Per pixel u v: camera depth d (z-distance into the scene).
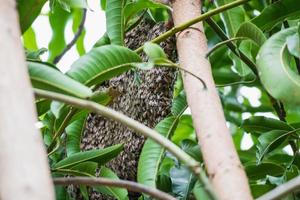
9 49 0.99
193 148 1.80
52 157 1.78
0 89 0.96
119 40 1.73
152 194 1.23
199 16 1.53
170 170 1.83
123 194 1.64
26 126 0.94
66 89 1.26
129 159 1.88
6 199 0.87
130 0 1.84
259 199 1.14
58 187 1.70
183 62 1.45
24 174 0.89
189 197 1.79
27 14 1.41
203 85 1.36
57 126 1.63
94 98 1.47
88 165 1.63
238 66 1.99
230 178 1.20
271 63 1.39
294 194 1.66
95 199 1.87
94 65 1.49
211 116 1.31
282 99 1.33
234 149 1.26
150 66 1.39
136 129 1.17
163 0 1.64
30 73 1.27
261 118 1.87
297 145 1.88
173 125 1.73
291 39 1.43
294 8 1.76
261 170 1.87
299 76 1.36
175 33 1.52
